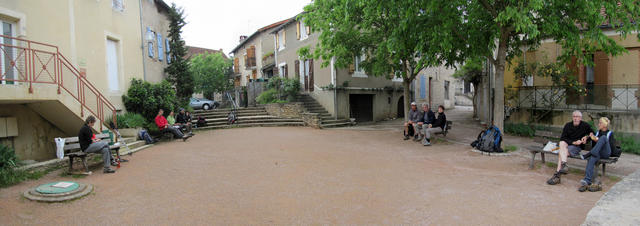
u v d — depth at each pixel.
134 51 11.90
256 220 4.16
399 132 13.22
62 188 5.14
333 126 15.72
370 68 13.61
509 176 6.12
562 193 5.09
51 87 7.07
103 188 5.54
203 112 17.09
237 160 7.82
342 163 7.45
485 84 14.91
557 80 11.16
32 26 7.74
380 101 19.28
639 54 10.63
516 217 4.16
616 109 10.12
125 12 11.39
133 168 7.02
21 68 7.43
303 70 19.77
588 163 5.29
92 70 9.51
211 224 4.05
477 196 5.00
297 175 6.37
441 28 7.91
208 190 5.43
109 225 4.03
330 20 11.34
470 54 9.04
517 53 10.63
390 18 9.80
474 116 17.98
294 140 11.20
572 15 7.76
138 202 4.84
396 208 4.54
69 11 8.73
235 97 23.69
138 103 11.13
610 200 4.59
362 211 4.44
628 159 7.66
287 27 21.31
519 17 6.44
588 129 5.86
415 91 21.38
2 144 6.63
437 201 4.80
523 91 12.03
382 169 6.84
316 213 4.38
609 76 11.15
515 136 11.53
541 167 6.75
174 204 4.76
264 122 16.56
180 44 16.08
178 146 10.04
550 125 11.27
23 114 7.65
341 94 17.05
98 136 7.64
